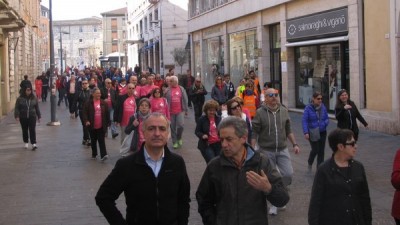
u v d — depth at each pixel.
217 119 9.53
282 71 25.52
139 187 4.46
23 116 16.27
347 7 19.89
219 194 4.69
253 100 16.12
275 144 8.88
